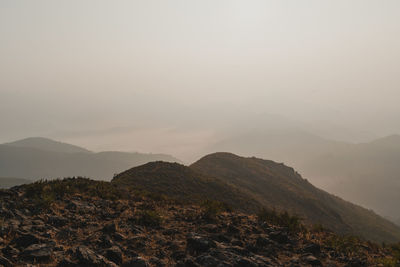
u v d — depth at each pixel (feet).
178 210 55.67
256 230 44.73
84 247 28.09
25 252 25.77
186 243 34.86
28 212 39.55
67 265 24.66
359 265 34.37
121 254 28.32
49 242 29.25
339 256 37.45
